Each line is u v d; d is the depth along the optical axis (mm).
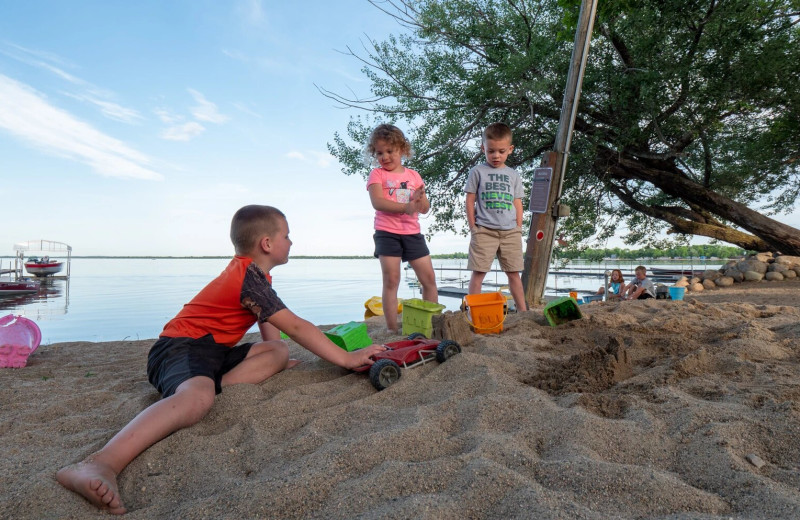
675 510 1401
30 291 31156
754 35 9938
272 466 1768
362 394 2555
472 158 11555
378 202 4027
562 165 6699
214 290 2590
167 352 2488
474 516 1375
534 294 6703
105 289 37719
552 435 1894
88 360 4062
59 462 1863
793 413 1984
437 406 2236
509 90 10289
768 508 1380
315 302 25562
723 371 2697
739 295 7992
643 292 8914
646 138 11055
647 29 10422
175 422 2018
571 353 3305
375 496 1480
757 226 11336
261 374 2803
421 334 3334
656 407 2158
